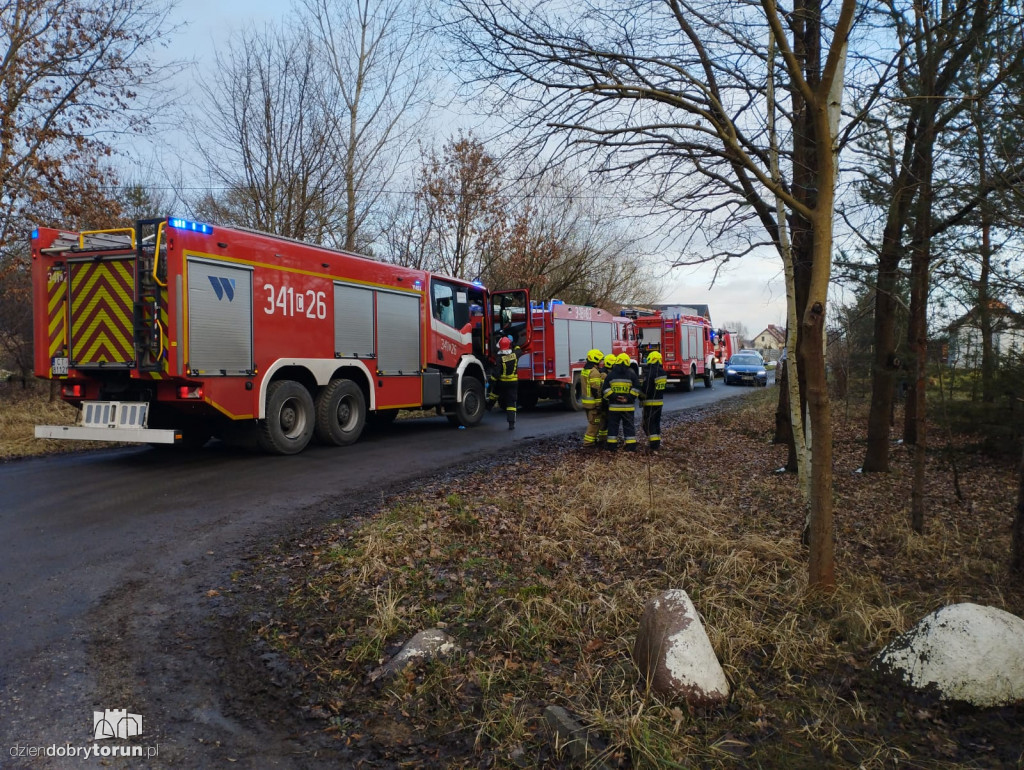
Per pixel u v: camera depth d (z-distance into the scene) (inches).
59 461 352.5
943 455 399.5
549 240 738.2
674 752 111.0
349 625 157.0
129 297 319.3
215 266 328.8
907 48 232.8
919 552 219.5
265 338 355.9
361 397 424.2
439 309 500.7
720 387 1217.4
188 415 351.9
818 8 223.1
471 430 522.0
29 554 200.7
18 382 720.3
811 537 176.7
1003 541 231.9
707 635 142.8
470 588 175.0
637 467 347.9
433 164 637.9
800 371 350.6
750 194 260.1
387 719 123.7
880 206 261.0
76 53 481.1
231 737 117.1
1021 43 206.8
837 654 146.9
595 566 201.0
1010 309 288.5
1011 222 209.3
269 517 247.8
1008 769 108.0
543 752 113.9
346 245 638.5
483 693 130.6
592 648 148.4
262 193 597.3
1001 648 126.1
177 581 183.6
